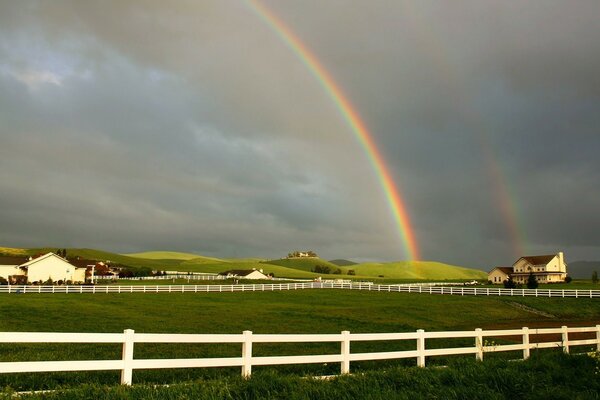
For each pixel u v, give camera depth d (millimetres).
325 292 70688
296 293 68688
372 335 12664
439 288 67312
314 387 9758
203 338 10000
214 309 43500
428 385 10570
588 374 12211
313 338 11562
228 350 19578
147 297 59094
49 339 8492
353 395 9586
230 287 73875
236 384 9805
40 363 8531
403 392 9938
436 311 45719
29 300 50000
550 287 88688
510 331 15562
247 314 38969
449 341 24281
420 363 13477
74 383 11172
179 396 8680
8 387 9195
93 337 8969
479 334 14789
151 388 9258
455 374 11586
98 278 125625
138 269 172875
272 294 66875
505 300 55781
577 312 48219
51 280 103562
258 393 9258
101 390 8891
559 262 122375
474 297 60125
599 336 18031
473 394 9953
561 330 16859
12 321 32156
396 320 37594
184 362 9867
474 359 14508
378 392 9711
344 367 12055
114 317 35156
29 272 102875
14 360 14602
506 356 17484
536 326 35844
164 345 20891
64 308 41719
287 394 9258
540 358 14336
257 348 20609
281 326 30797
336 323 33625
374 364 16125
